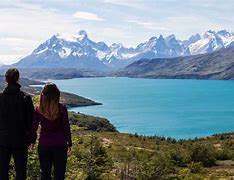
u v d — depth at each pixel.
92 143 31.70
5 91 8.12
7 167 8.20
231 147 76.75
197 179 43.03
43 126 7.99
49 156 8.04
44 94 7.98
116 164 38.38
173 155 57.53
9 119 8.03
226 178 44.94
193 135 166.25
